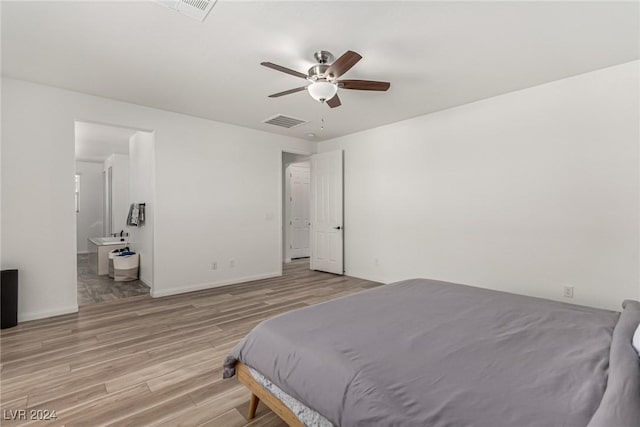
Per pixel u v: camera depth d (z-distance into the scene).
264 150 5.04
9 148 2.99
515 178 3.32
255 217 4.94
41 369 2.13
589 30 2.17
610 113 2.75
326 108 3.87
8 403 1.76
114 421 1.62
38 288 3.13
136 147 4.93
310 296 3.96
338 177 5.26
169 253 4.05
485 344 1.31
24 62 2.66
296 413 1.31
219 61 2.63
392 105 3.74
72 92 3.31
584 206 2.89
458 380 1.05
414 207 4.26
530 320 1.58
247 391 1.90
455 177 3.81
